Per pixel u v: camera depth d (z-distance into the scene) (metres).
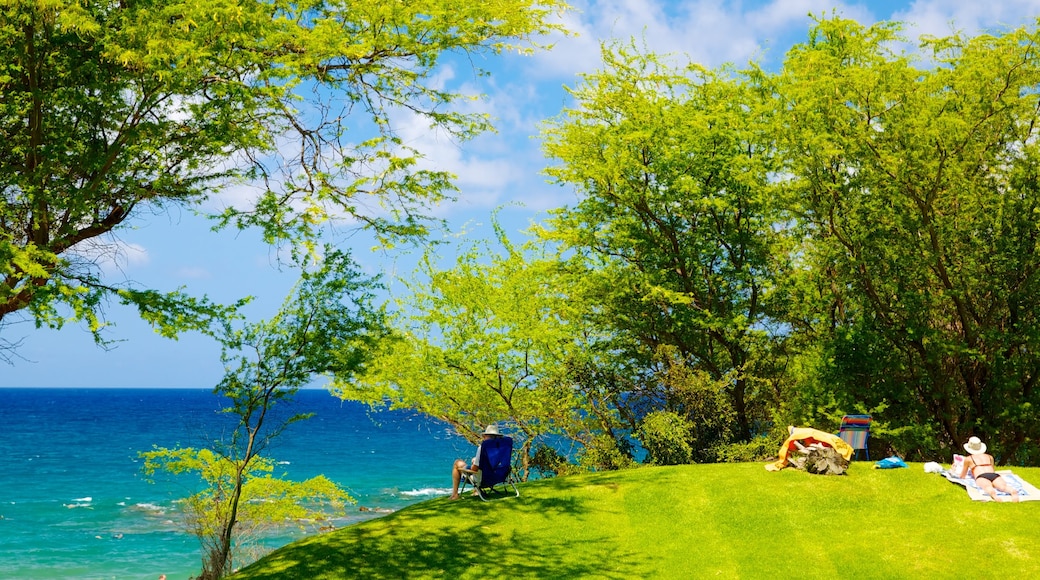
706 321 20.59
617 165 21.08
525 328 19.95
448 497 13.98
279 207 12.20
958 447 18.58
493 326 20.50
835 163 18.80
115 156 10.20
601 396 20.97
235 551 16.53
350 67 12.35
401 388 21.20
